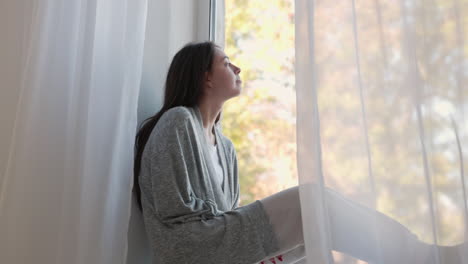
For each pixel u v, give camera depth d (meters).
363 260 0.96
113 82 1.23
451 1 0.96
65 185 1.17
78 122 1.20
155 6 1.50
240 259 1.06
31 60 1.22
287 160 1.51
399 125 0.97
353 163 0.99
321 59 1.03
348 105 1.01
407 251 0.93
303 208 0.97
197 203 1.15
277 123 1.54
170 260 1.08
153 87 1.47
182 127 1.21
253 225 1.08
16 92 1.31
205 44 1.43
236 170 1.48
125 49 1.23
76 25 1.28
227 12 1.67
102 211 1.15
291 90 1.54
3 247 1.15
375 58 1.01
